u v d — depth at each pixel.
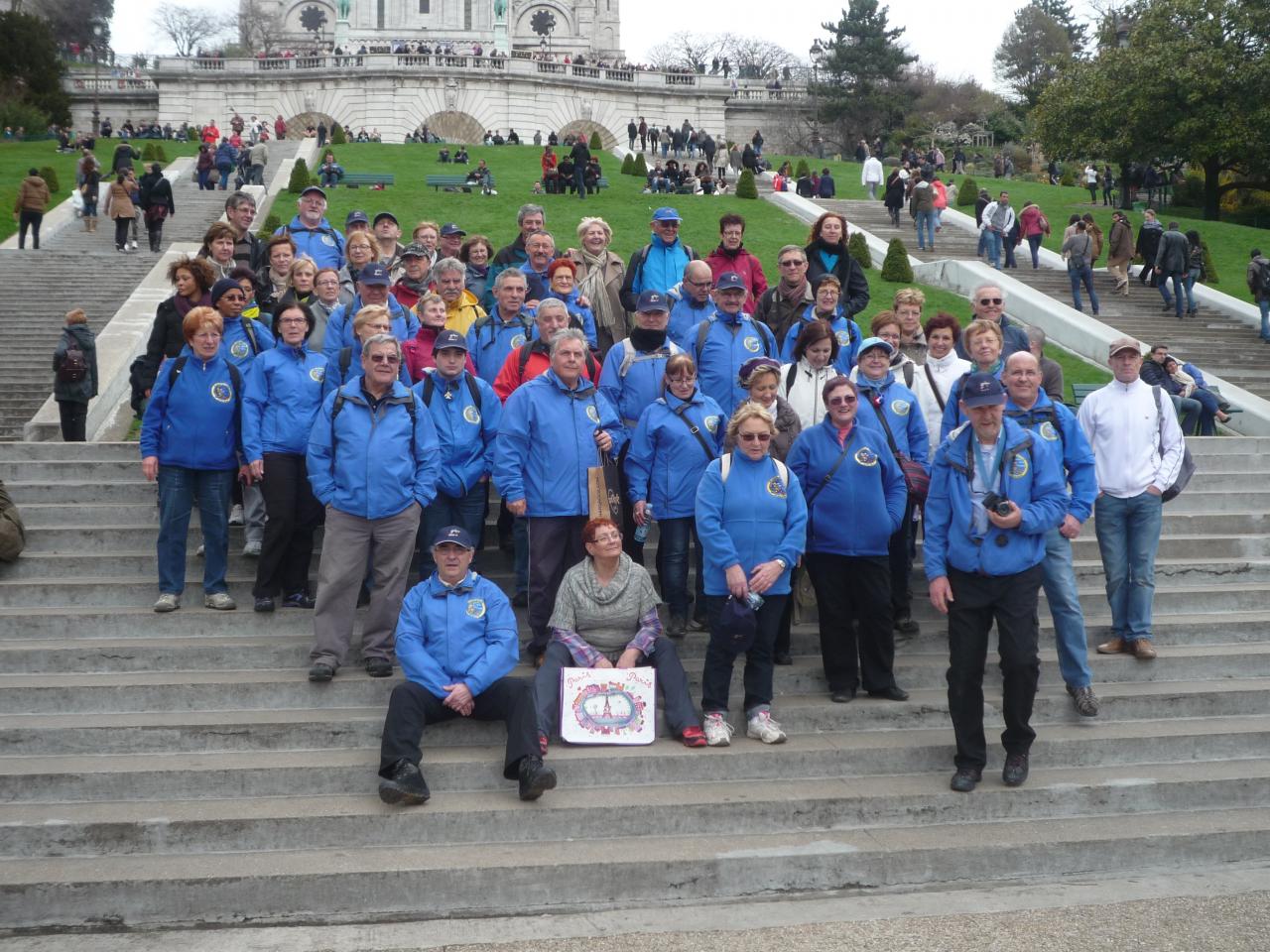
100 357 15.65
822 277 9.98
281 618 8.80
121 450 10.98
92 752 7.48
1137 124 39.75
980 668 7.50
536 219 11.29
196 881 6.36
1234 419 17.48
